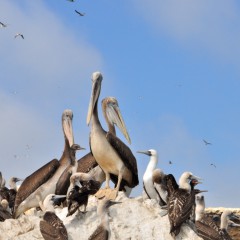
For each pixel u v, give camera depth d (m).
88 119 21.27
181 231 19.84
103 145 21.05
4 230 19.69
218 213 25.19
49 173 22.64
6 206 23.48
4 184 27.94
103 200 19.30
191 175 20.67
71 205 19.72
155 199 21.64
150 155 23.42
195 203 21.23
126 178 21.48
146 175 22.62
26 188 22.66
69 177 22.28
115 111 22.88
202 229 21.08
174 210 19.73
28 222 19.97
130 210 20.11
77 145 22.72
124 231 19.77
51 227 19.25
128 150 21.33
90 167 22.88
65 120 24.52
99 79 21.59
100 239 18.84
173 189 20.27
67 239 19.12
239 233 24.12
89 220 19.92
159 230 19.88
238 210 25.08
